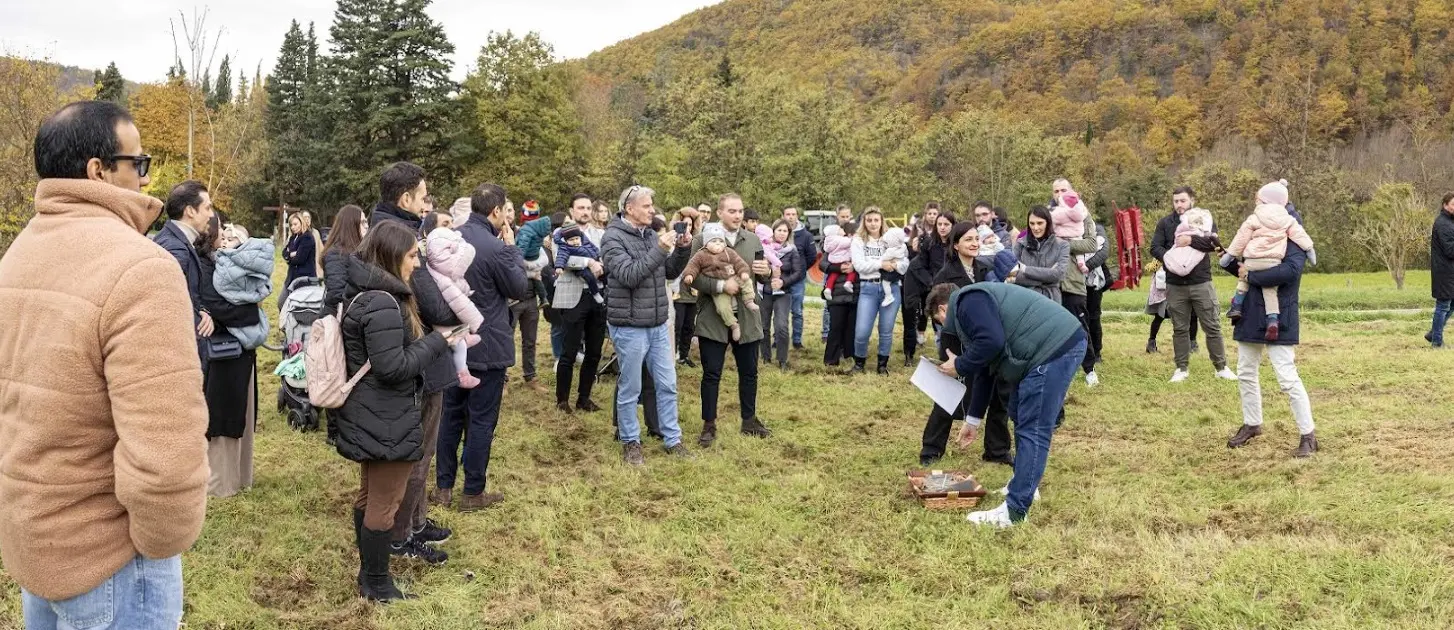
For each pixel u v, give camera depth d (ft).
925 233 28.84
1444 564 13.53
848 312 32.50
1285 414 24.04
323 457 20.44
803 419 24.80
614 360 29.35
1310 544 14.55
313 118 164.45
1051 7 349.20
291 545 15.33
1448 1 262.47
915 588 14.02
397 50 153.17
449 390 17.22
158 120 145.07
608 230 20.16
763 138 144.66
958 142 184.14
